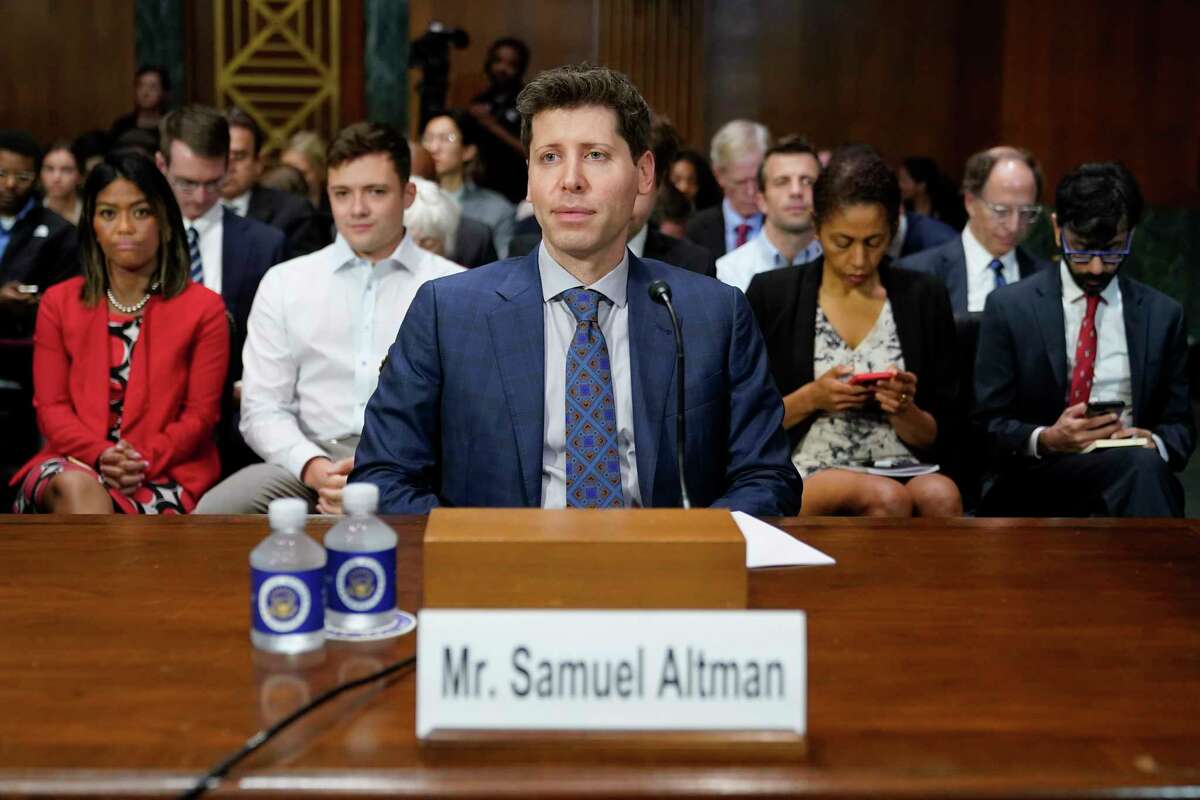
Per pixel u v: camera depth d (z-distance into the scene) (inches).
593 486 86.0
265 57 381.7
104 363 129.4
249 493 126.1
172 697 52.1
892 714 51.3
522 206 242.5
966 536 79.8
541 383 87.1
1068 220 135.0
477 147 285.1
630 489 87.6
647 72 370.6
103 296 130.6
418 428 89.0
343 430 135.3
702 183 267.7
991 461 139.4
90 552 73.7
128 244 127.6
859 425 130.0
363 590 59.8
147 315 130.4
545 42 378.6
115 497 123.6
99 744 47.7
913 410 126.9
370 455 89.0
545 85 84.0
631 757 47.0
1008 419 137.4
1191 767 46.9
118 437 129.5
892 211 128.5
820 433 130.3
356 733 48.8
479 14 377.4
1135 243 360.8
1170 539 79.8
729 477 89.5
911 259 183.8
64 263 202.8
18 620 61.5
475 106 302.0
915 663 57.1
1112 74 358.9
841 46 382.6
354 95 388.5
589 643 47.8
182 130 165.3
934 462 132.3
